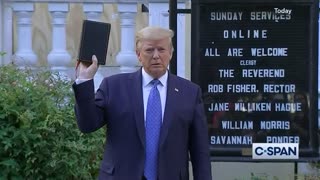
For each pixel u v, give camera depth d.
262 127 6.55
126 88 4.48
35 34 8.30
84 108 4.32
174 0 6.54
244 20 6.49
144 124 4.41
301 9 6.47
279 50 6.50
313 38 6.48
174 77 4.59
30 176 5.80
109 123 4.46
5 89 5.93
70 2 8.24
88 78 4.33
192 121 4.53
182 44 7.92
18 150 5.73
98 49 4.36
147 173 4.39
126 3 8.22
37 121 5.79
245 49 6.50
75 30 8.37
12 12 8.15
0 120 5.75
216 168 7.46
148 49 4.43
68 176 5.89
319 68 7.80
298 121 6.55
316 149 6.55
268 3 6.45
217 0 6.46
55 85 6.29
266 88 6.54
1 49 8.02
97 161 6.11
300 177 6.87
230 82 6.53
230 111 6.54
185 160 4.52
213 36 6.50
